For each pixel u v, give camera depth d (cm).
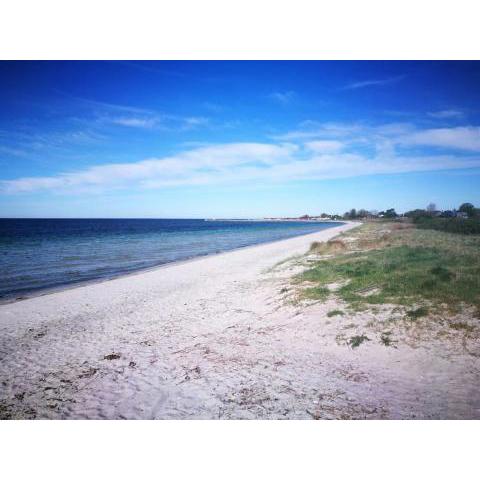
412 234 3005
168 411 536
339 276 1227
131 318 1088
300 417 496
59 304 1289
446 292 844
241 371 656
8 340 918
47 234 6625
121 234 6862
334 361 667
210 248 3853
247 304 1123
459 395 516
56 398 600
